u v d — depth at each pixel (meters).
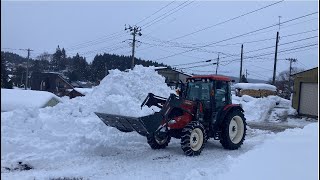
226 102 10.49
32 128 9.66
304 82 22.70
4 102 16.14
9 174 7.01
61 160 8.17
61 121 10.70
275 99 26.61
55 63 78.62
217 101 10.25
